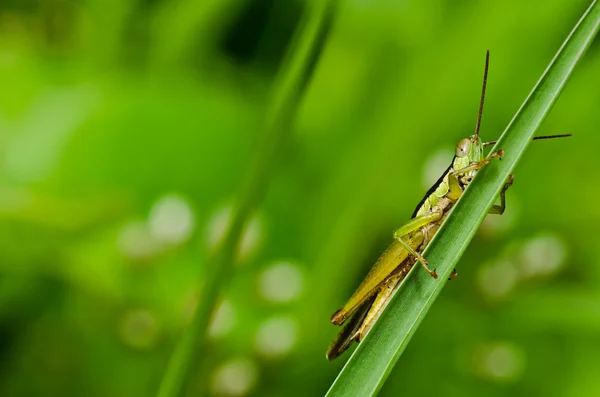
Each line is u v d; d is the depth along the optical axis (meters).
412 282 0.18
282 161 0.25
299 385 0.23
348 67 0.25
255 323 0.23
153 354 0.23
